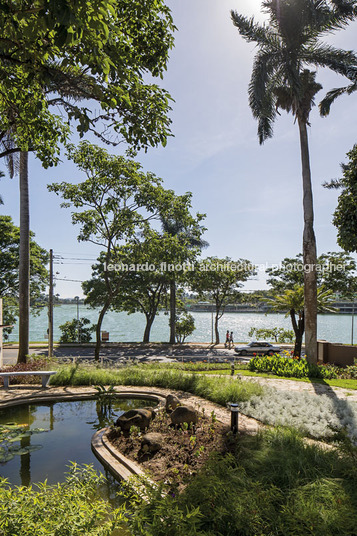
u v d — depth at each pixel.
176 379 12.62
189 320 41.56
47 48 4.25
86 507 3.38
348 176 13.83
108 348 31.20
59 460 6.64
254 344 28.83
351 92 20.42
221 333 68.56
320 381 14.15
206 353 28.98
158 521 3.45
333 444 6.53
